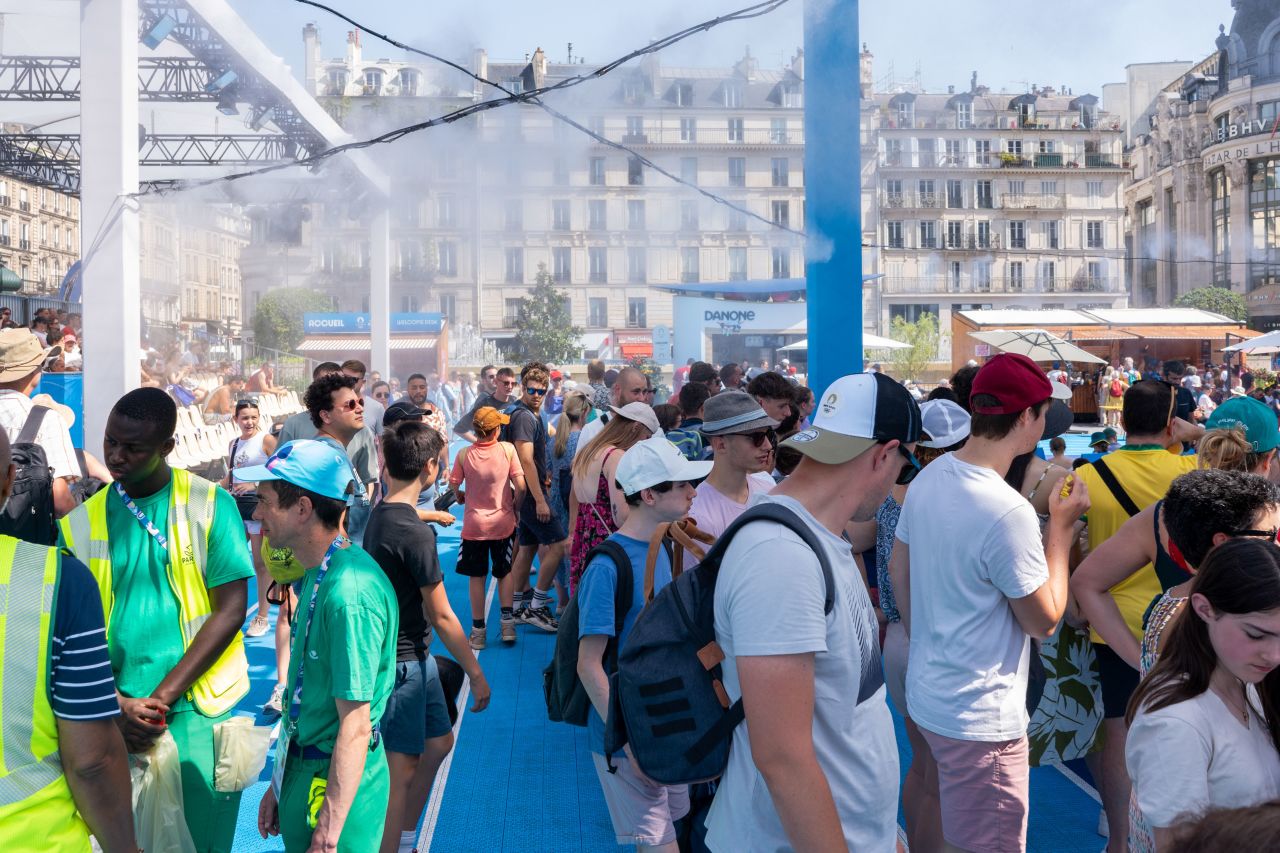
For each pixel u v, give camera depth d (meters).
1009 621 2.62
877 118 27.61
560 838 3.89
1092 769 3.65
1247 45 44.56
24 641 1.68
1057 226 45.00
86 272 9.23
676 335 25.75
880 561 3.53
